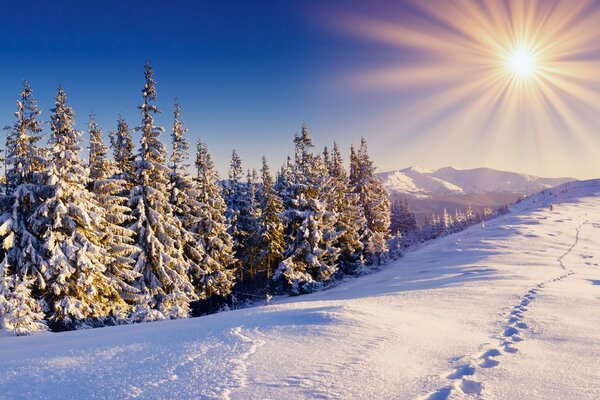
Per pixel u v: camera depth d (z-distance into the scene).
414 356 5.37
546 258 31.95
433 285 17.77
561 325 7.48
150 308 22.45
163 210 26.95
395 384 4.24
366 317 7.68
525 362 5.16
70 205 20.88
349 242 46.00
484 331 7.23
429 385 4.22
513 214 76.69
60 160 21.09
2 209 21.08
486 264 28.92
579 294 11.91
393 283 25.77
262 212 44.00
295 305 11.55
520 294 12.11
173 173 30.94
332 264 41.25
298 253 38.00
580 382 4.37
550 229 51.22
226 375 4.54
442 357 5.38
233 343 6.12
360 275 44.34
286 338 6.34
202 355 5.47
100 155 26.58
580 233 48.94
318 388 4.09
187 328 8.20
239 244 44.62
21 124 21.02
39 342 8.80
